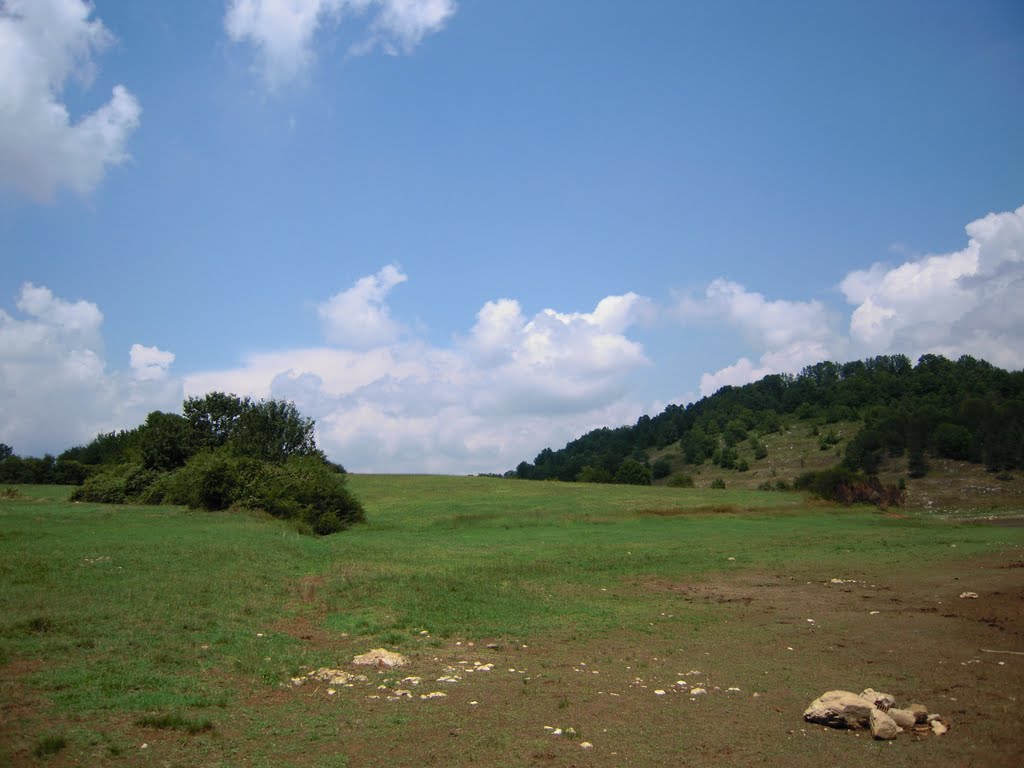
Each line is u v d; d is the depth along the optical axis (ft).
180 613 48.24
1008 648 46.06
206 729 28.22
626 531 140.77
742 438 513.04
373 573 73.36
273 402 206.80
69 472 277.64
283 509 138.82
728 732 29.53
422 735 28.58
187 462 168.14
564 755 26.68
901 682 37.86
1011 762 26.18
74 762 24.32
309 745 27.17
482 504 201.87
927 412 348.59
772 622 55.72
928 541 122.93
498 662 41.96
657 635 50.55
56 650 37.47
